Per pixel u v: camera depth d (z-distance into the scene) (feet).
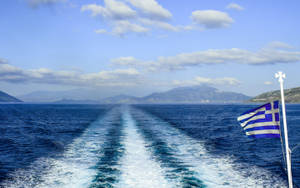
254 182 33.50
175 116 194.18
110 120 140.05
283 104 27.04
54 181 33.19
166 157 46.52
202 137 76.84
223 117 189.67
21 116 193.06
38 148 58.59
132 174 35.65
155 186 30.86
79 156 47.62
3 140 71.31
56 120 149.38
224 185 31.91
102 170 37.65
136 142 63.10
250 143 67.10
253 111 29.73
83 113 240.32
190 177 34.58
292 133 92.07
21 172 37.76
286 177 36.22
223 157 48.37
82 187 30.66
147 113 234.38
